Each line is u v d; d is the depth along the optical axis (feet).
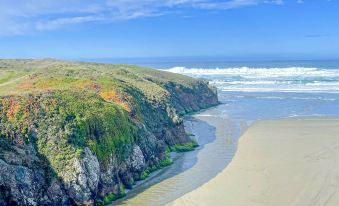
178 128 146.30
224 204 87.61
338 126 163.22
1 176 78.43
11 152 84.64
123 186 99.35
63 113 98.12
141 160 110.32
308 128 161.58
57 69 179.42
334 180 99.50
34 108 96.84
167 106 153.28
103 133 100.94
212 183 101.40
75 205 85.61
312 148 129.90
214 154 130.21
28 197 80.38
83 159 90.17
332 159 116.98
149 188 100.32
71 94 108.78
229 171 110.42
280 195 91.40
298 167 110.73
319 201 87.35
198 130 168.55
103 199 91.04
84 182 87.15
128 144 108.99
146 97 150.71
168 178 107.76
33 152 88.63
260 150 130.62
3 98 97.50
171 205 88.43
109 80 149.38
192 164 119.96
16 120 92.17
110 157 99.09
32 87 133.80
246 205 86.58
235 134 159.02
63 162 88.48
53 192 84.48
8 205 77.25
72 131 94.58
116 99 128.36
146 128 126.72
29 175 82.94
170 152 133.69
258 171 108.99
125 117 115.03
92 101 108.99
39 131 92.63
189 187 99.71
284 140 142.61
